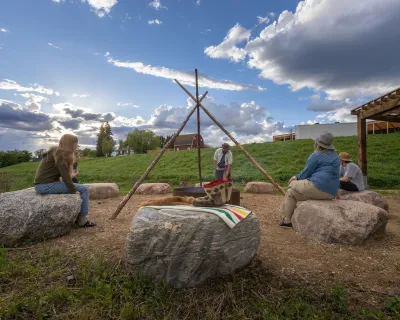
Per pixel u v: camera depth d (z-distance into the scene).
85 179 21.59
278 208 6.21
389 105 9.11
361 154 10.75
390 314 2.20
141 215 2.73
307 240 3.87
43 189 4.05
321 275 2.84
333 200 4.21
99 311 2.21
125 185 15.94
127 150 79.00
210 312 2.23
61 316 2.14
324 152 4.21
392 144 22.06
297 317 2.14
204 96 6.20
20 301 2.26
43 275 2.76
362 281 2.73
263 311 2.22
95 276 2.67
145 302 2.33
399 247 3.67
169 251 2.53
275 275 2.81
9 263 2.93
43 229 3.64
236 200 5.52
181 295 2.47
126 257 2.69
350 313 2.22
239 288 2.57
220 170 7.94
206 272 2.61
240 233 2.78
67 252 3.29
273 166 19.08
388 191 10.38
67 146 4.07
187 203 3.44
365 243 3.75
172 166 23.55
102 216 5.20
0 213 3.44
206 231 2.55
